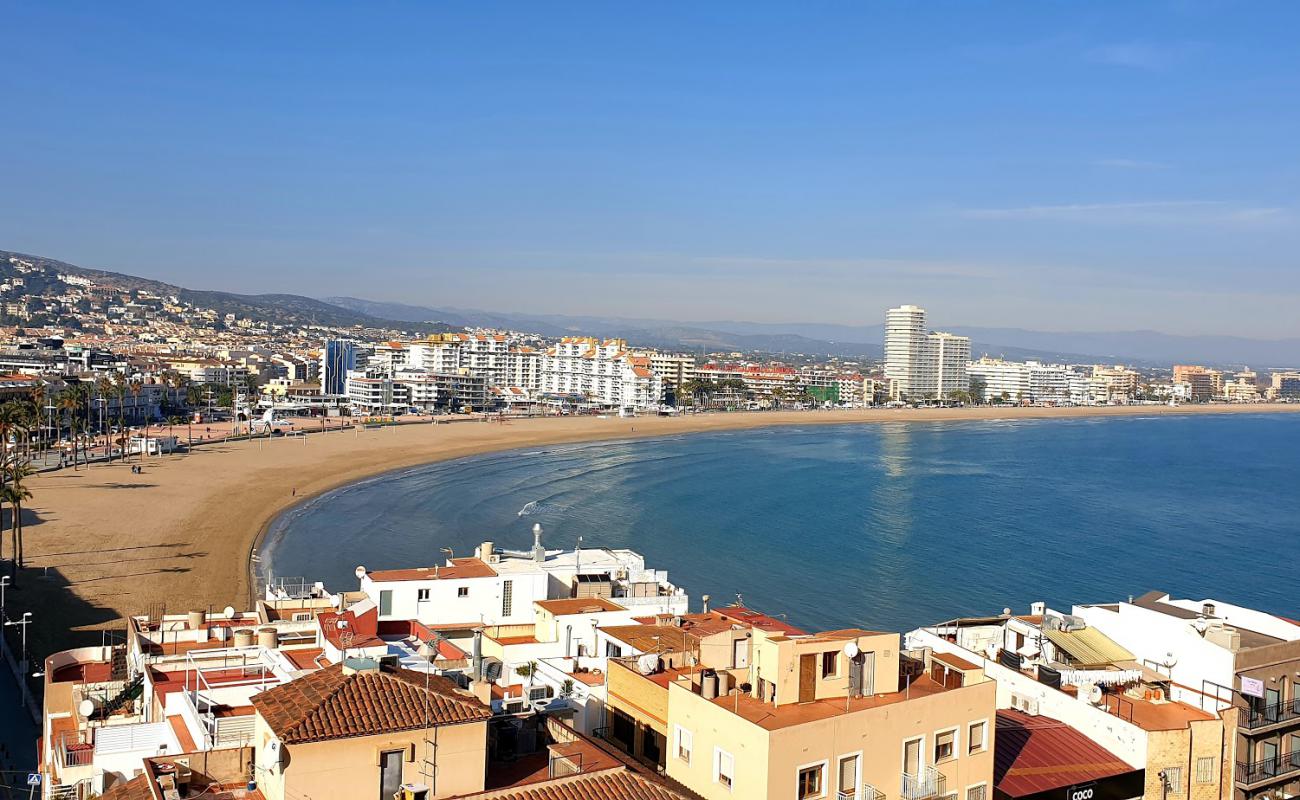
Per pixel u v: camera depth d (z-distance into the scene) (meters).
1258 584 158.88
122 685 55.47
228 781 35.78
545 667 54.09
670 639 54.16
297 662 48.47
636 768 37.41
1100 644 59.75
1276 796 50.84
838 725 37.41
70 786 45.12
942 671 43.94
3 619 113.38
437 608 72.06
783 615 130.75
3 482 137.88
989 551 178.00
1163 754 47.38
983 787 42.16
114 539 161.62
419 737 32.34
